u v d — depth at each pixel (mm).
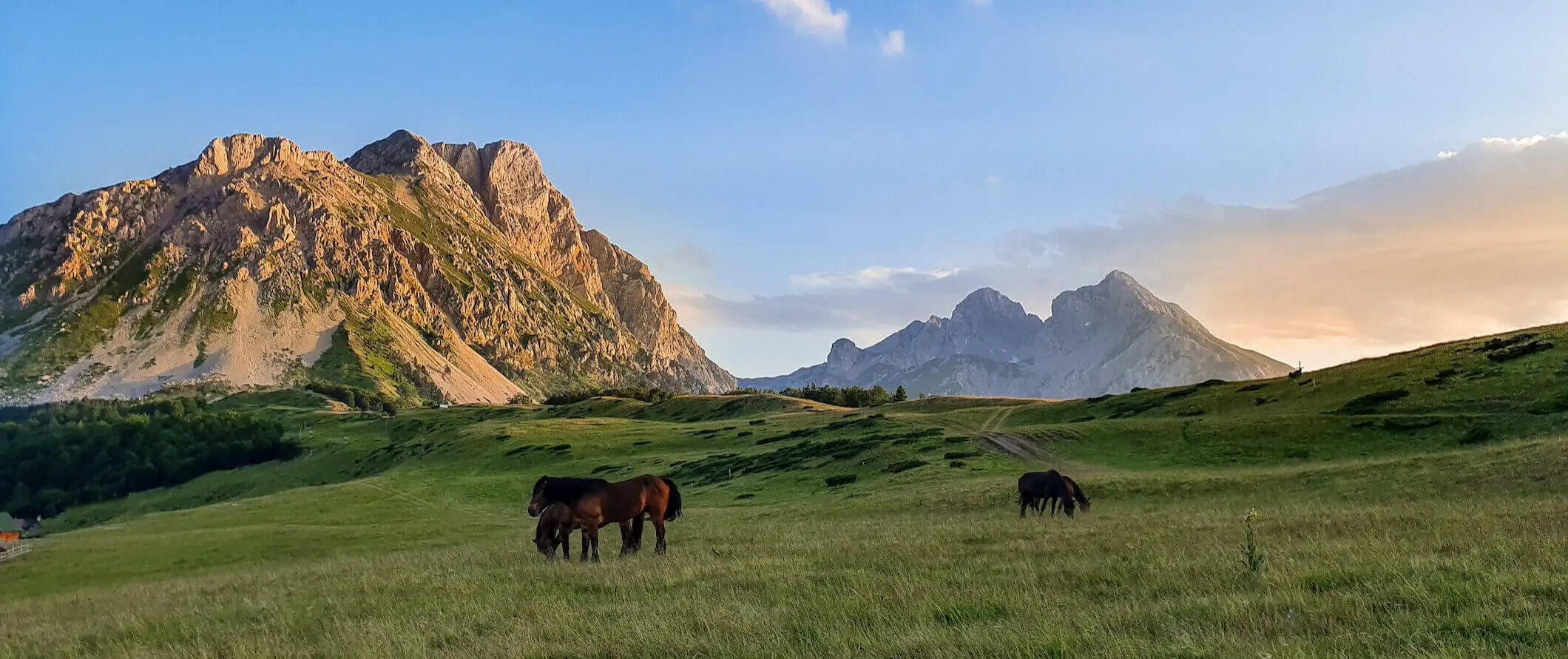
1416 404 64688
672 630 11266
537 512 22266
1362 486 36094
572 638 11508
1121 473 56594
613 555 23453
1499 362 70750
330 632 13586
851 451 79125
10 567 60500
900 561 17516
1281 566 13484
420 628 13125
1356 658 8117
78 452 169875
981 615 11180
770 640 10359
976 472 60875
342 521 76812
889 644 9742
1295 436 61562
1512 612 9273
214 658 12508
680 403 186000
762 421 133250
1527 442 40031
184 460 168250
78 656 14352
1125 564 14750
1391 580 11500
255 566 46562
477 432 151250
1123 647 8812
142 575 52469
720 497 68875
